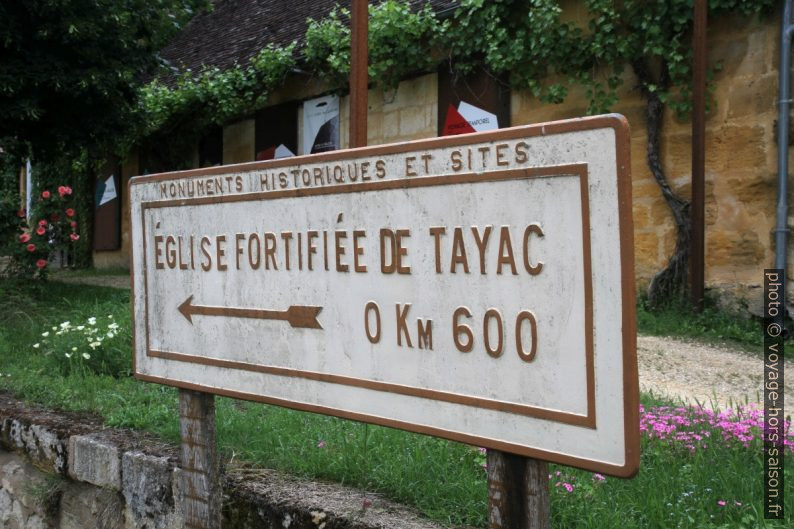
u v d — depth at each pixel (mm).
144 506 3211
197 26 17375
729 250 7844
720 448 3562
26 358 5523
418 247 1878
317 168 2109
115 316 6281
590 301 1582
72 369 5141
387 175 1938
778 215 7426
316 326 2135
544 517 1786
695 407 4555
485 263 1749
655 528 2725
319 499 2803
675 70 8023
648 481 3109
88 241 17547
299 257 2176
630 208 1520
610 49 8477
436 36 9805
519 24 9227
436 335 1851
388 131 10969
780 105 7391
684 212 8125
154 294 2688
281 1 14789
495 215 1727
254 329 2326
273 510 2779
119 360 5250
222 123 13398
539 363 1669
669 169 8305
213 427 2670
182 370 2590
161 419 3908
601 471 1571
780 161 7402
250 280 2332
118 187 16516
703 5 7535
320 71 11594
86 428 3801
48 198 8898
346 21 11781
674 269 8180
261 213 2283
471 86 9828
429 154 1847
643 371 6027
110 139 10109
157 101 13281
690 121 8125
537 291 1664
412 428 1906
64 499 3764
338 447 3398
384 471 3047
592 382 1585
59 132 9609
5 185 10836
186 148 15016
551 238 1637
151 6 9773
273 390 2266
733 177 7812
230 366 2404
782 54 7363
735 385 5652
